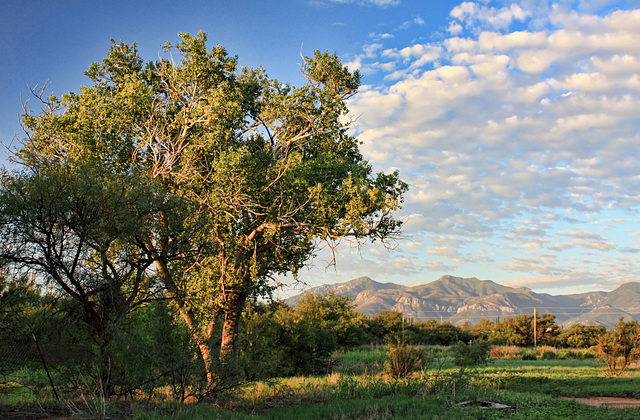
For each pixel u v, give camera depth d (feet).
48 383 39.73
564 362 132.36
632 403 55.83
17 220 38.99
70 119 66.49
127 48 74.64
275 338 88.94
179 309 57.52
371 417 40.91
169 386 45.47
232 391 48.03
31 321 39.34
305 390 60.54
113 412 34.45
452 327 287.48
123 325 44.55
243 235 68.64
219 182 63.36
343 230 63.16
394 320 265.54
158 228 48.21
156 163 65.46
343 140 79.30
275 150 75.25
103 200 42.22
